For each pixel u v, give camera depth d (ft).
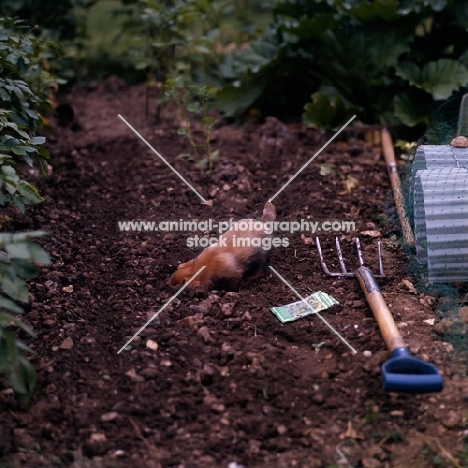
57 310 8.82
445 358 8.11
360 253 9.64
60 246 10.01
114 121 13.51
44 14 14.34
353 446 7.43
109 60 15.87
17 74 10.12
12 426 7.61
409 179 10.05
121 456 7.38
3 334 7.29
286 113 13.66
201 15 13.20
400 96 12.29
